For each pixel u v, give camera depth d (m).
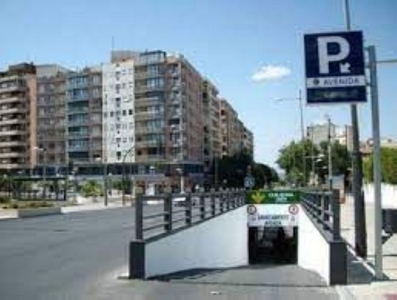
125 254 22.23
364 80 15.94
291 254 38.09
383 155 78.94
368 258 21.48
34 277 15.98
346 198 76.88
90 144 159.62
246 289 14.43
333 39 16.02
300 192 37.94
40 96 171.88
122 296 13.00
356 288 14.57
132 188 138.88
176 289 14.23
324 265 17.83
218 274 19.89
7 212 53.50
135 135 152.62
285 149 133.25
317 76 16.05
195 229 22.41
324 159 115.19
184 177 147.75
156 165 149.50
